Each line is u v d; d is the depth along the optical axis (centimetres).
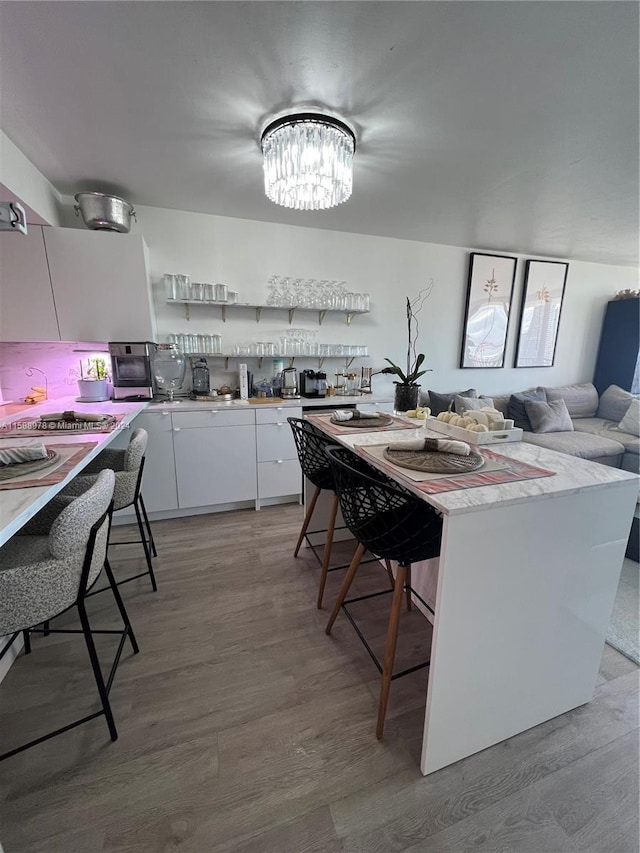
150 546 234
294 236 324
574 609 122
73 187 247
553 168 221
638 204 274
